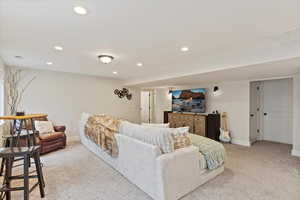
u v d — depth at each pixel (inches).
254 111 195.9
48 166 117.9
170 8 61.4
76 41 95.0
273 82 201.5
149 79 199.9
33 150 74.0
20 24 74.0
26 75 171.6
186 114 221.1
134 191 85.1
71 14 65.6
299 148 142.6
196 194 82.5
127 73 198.2
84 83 211.5
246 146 176.2
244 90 183.9
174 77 164.2
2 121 144.6
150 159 77.0
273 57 97.7
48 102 184.7
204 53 118.0
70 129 200.1
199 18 68.9
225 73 139.6
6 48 108.0
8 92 161.6
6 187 70.4
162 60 138.3
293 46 89.8
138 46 103.4
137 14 65.8
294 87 147.1
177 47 105.3
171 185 74.0
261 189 87.2
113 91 240.8
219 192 84.4
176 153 77.8
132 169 91.9
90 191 85.4
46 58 132.7
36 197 79.4
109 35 86.7
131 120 264.7
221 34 85.0
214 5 59.3
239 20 70.4
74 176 102.3
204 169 93.8
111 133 112.6
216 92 211.6
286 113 191.2
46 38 90.5
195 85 234.4
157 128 83.1
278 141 196.9
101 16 67.3
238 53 114.0
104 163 124.0
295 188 88.3
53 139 152.8
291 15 65.8
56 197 79.7
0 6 59.4
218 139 202.4
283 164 122.5
